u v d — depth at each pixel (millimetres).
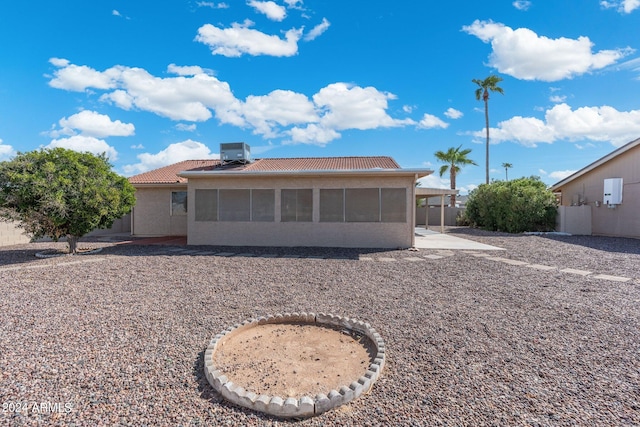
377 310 5477
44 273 8047
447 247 12898
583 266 9297
